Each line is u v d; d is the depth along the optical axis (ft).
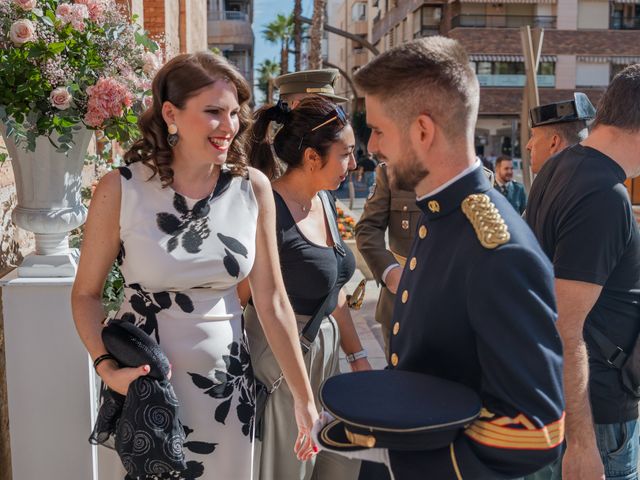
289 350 7.79
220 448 7.15
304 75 13.87
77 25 8.89
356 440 5.05
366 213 12.99
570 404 6.65
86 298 7.19
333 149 9.06
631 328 7.35
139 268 7.04
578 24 168.14
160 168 7.04
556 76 170.30
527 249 4.75
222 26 167.84
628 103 7.05
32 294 9.25
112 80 8.87
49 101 8.93
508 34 166.09
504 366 4.64
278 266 7.88
